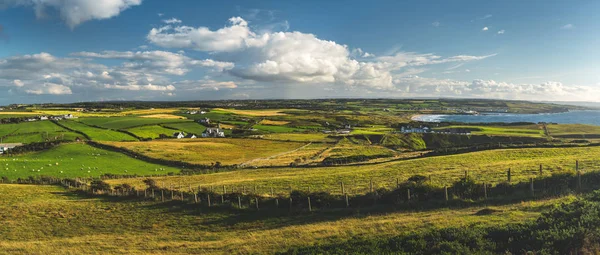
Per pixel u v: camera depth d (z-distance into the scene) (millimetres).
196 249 26344
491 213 25094
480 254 15883
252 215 35625
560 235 15781
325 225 28391
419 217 26969
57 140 121312
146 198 47688
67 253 27234
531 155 63062
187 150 119062
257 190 49219
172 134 165500
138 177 78000
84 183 65312
